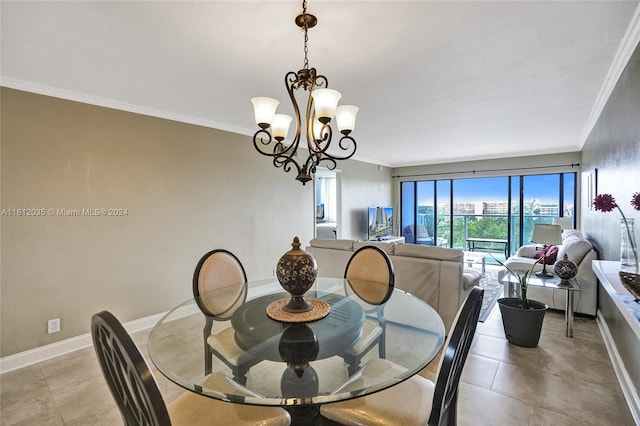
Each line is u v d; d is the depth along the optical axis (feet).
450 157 21.62
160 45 6.33
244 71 7.59
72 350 8.68
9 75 7.57
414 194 25.18
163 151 10.68
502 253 21.62
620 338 7.29
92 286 9.11
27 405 6.33
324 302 6.37
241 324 5.40
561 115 11.51
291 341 4.73
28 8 5.08
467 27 5.83
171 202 10.89
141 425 3.16
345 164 20.16
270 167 14.56
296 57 6.91
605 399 6.30
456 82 8.42
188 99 9.48
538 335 8.51
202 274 7.49
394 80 8.24
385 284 7.98
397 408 3.94
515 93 9.26
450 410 4.23
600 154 11.05
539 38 6.24
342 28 5.81
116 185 9.57
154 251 10.46
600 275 5.97
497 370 7.43
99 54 6.66
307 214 16.57
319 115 5.17
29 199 8.05
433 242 24.49
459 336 3.40
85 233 8.98
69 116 8.68
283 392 3.78
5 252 7.73
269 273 14.42
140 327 10.08
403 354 4.54
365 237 21.95
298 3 5.09
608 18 5.58
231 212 12.84
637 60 6.40
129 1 4.96
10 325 7.79
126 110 9.78
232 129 12.75
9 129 7.75
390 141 16.11
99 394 6.70
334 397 3.58
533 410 6.00
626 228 6.16
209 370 4.35
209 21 5.55
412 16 5.46
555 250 13.60
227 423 3.77
